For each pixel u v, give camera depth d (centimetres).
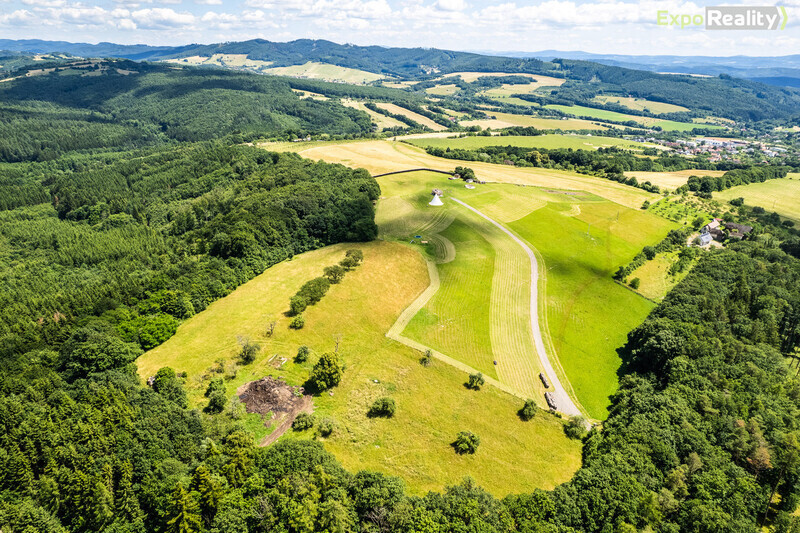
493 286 13200
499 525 5919
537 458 7794
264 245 13788
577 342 11212
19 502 5884
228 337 9925
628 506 6269
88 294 11669
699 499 6481
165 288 11275
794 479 7006
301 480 6203
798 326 10988
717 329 10762
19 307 12638
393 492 6253
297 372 9069
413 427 8088
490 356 10356
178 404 7950
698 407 8375
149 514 6219
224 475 6412
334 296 11644
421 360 9794
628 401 9031
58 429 6756
